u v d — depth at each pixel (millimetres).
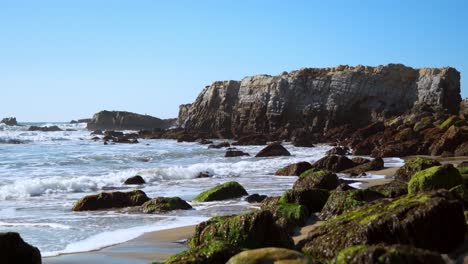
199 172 27938
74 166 33250
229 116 75500
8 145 54000
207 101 79188
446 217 8391
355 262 6621
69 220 15375
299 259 6473
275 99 68938
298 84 67938
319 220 13117
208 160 38188
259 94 71438
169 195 20938
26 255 8992
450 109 62656
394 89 63938
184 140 65000
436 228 8281
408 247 6695
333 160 29125
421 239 8227
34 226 14398
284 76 70750
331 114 64375
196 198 19016
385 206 9234
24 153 42594
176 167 30766
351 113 64000
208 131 77625
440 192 9055
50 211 17328
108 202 17812
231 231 10070
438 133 42156
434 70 63438
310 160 35312
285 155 40094
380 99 63656
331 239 8938
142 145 56375
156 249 11508
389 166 30688
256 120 70688
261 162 33812
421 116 52969
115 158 38531
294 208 13109
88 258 10719
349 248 6996
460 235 8484
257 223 9945
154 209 16672
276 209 13203
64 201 19828
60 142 60531
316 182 18562
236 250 8328
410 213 8430
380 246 6727
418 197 9023
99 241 12414
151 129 107312
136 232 13430
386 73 64375
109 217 15836
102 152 44156
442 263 6586
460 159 32438
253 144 56875
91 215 16312
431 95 61875
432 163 19984
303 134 60938
